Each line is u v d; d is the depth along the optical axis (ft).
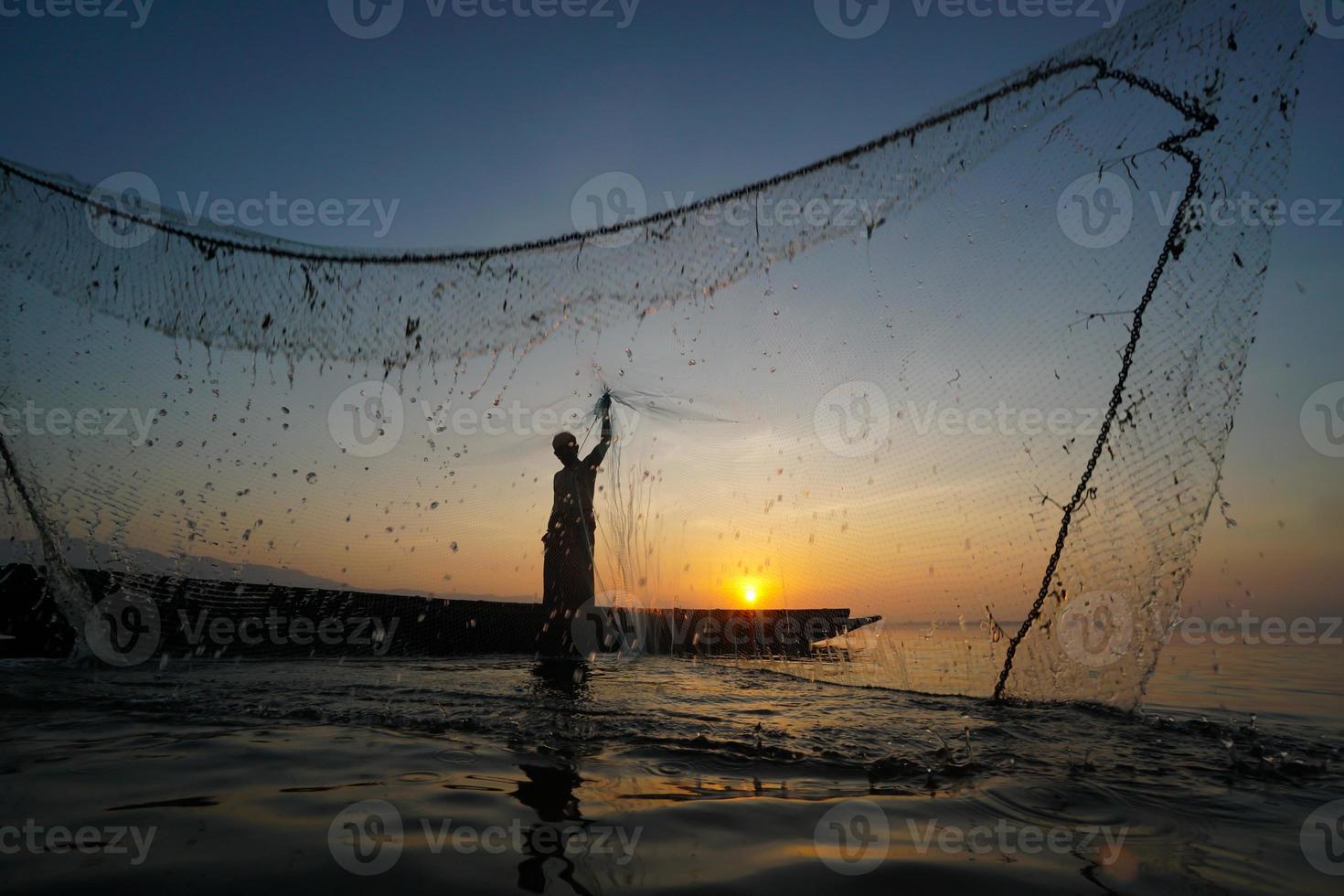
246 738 12.51
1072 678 16.39
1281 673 26.66
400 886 6.77
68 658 21.16
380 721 14.15
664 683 20.48
